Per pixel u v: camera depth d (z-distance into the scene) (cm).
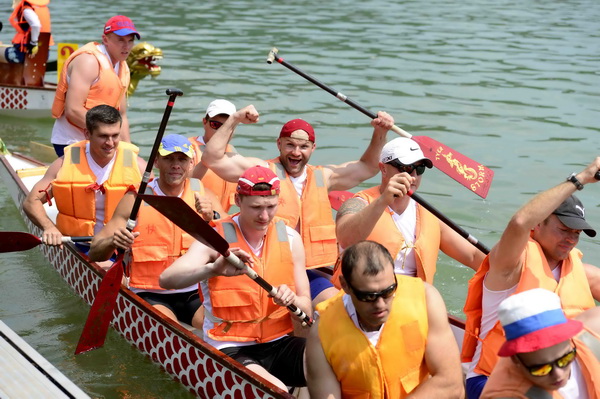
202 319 779
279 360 682
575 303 602
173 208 614
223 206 934
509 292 598
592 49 2336
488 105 1708
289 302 654
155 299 804
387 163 715
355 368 527
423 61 2138
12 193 1184
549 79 1948
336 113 1636
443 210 1146
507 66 2094
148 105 1680
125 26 1117
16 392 634
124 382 759
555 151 1412
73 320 877
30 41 1633
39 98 1645
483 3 3381
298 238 700
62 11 2883
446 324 538
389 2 3369
